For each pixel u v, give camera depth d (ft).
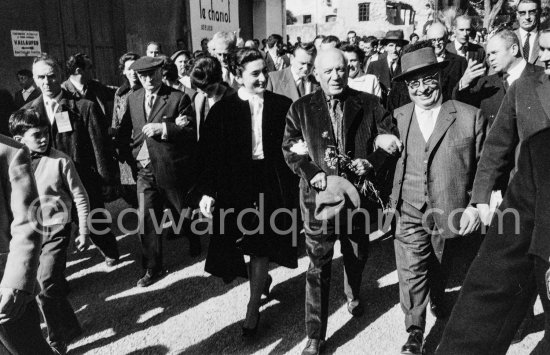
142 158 13.76
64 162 10.50
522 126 8.81
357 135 9.86
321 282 9.89
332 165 9.66
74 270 14.88
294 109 10.23
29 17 25.57
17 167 6.85
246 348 10.52
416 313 9.99
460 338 4.57
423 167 9.74
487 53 12.10
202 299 12.83
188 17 39.27
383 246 16.01
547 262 4.09
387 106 16.44
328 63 9.46
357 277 11.28
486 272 4.51
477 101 12.62
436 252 10.11
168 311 12.23
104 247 14.87
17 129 10.13
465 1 88.28
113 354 10.44
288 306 12.30
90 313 12.24
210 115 11.33
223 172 11.25
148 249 13.75
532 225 4.31
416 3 123.24
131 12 33.12
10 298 6.57
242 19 56.34
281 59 35.42
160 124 13.17
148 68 13.55
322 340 10.15
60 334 10.32
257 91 11.03
